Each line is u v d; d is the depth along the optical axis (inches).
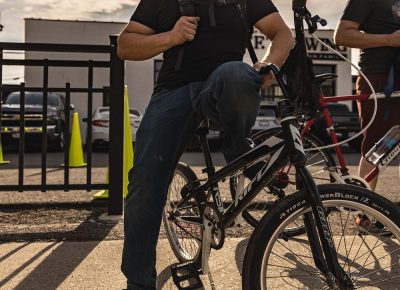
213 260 108.5
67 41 712.4
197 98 74.7
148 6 78.0
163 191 78.0
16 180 241.9
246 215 123.7
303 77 66.0
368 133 129.7
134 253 78.4
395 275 78.6
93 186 160.6
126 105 184.9
